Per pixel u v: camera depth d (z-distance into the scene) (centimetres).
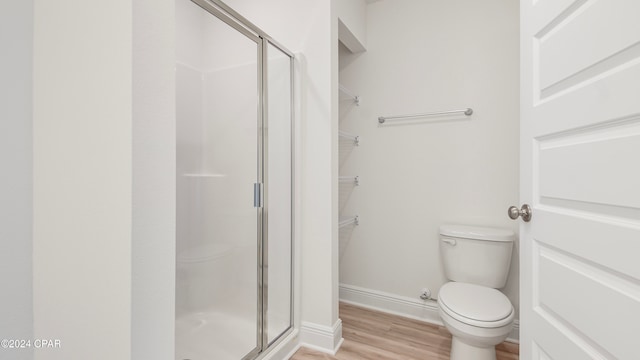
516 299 183
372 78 227
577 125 75
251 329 158
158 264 57
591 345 71
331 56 172
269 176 168
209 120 163
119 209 53
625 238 62
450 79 202
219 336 156
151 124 56
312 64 176
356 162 233
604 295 67
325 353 169
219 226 164
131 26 52
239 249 163
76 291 61
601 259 68
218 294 161
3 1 65
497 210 189
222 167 164
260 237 159
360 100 232
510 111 186
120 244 53
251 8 195
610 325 65
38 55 65
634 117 60
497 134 189
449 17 203
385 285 224
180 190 152
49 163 64
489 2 192
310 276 177
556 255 85
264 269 160
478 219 194
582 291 74
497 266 171
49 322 65
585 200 73
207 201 162
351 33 202
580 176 74
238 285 162
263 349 157
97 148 57
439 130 206
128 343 53
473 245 176
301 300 179
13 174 66
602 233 68
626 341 62
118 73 53
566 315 80
